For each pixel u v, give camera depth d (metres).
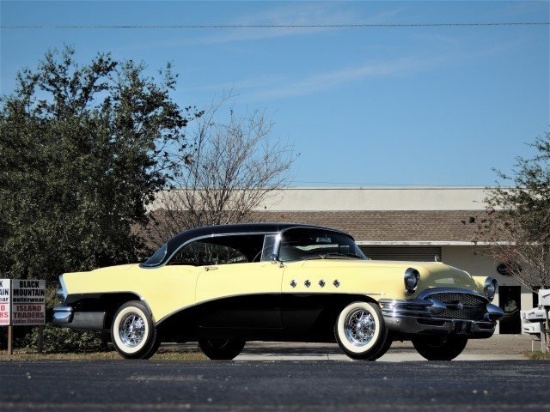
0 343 18.34
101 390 5.59
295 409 4.67
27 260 18.95
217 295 10.75
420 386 5.78
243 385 5.92
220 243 11.02
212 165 25.45
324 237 10.93
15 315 15.85
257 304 10.52
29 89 20.97
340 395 5.27
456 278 10.40
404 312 9.67
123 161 19.31
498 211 32.59
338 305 10.14
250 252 10.79
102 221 19.05
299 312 10.29
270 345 22.70
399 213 36.75
